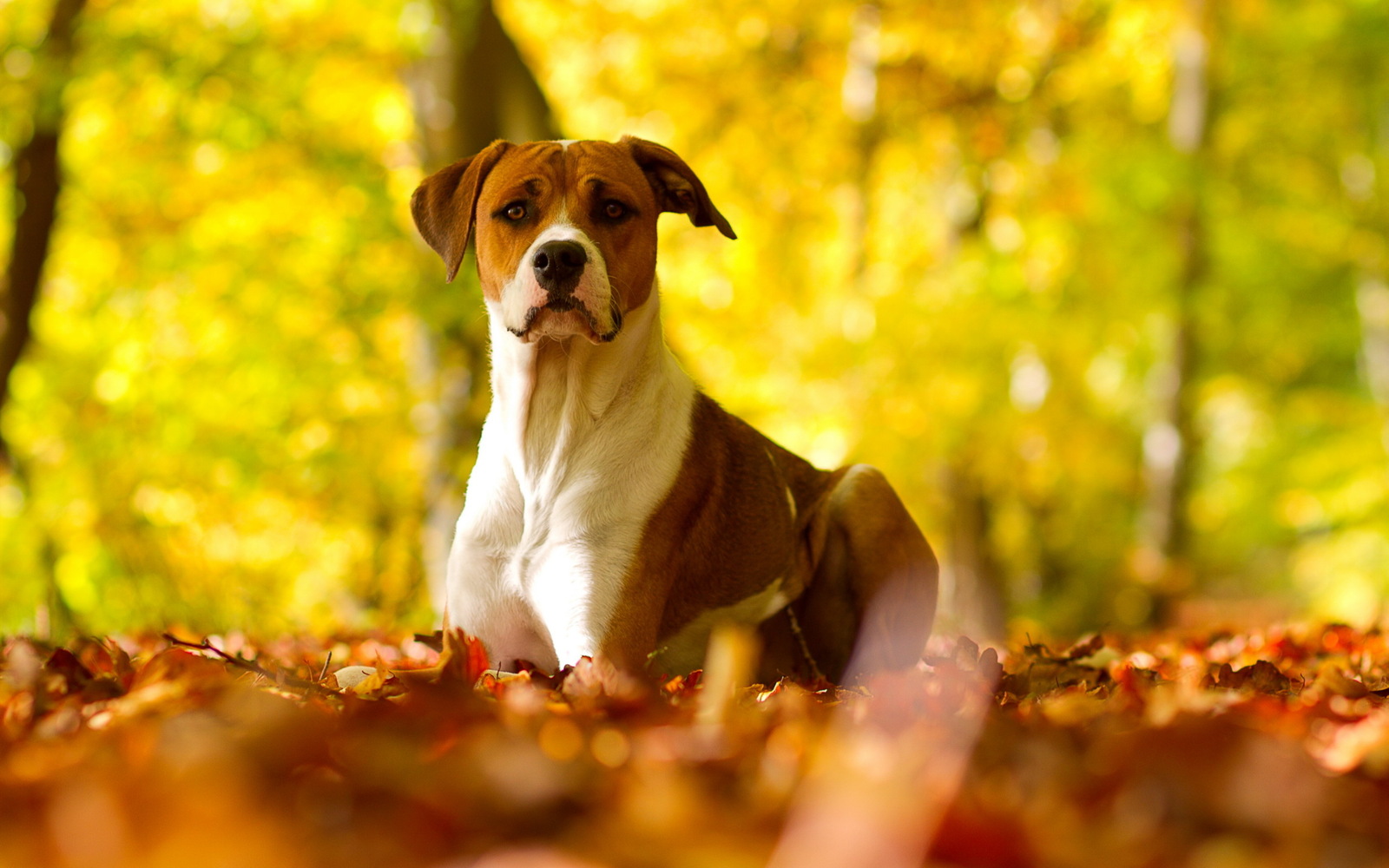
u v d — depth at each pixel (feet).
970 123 58.23
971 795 6.65
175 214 49.78
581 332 14.48
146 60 45.39
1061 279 62.18
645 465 15.28
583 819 6.53
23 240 44.47
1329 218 71.92
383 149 52.39
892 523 18.08
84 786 6.57
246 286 47.78
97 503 42.50
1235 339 77.82
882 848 5.49
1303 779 6.79
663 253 57.52
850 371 54.24
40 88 42.50
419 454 45.09
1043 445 58.13
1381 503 75.05
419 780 7.04
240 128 47.24
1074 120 63.10
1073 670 17.97
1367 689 13.14
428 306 43.01
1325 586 78.23
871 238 61.16
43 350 49.24
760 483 17.16
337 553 48.52
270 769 7.30
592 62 57.26
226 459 45.27
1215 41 64.64
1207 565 85.97
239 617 38.32
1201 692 11.21
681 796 6.54
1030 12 58.85
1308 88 70.44
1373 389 84.99
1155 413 72.13
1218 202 64.64
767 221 59.06
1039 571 70.38
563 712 10.22
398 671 12.76
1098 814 6.89
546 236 14.56
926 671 13.88
